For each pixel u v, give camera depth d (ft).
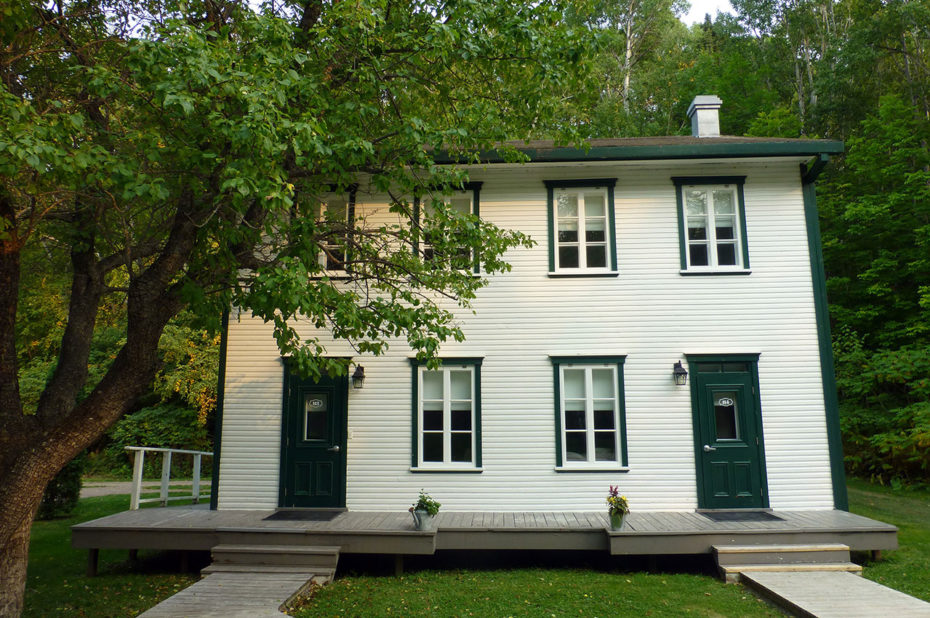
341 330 24.59
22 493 18.56
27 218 20.90
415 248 28.58
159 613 22.88
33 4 22.11
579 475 36.17
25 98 23.63
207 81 17.88
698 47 106.63
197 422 76.23
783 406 36.24
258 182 18.44
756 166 38.50
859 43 79.05
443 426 37.19
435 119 28.37
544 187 39.06
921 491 48.24
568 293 37.86
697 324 37.24
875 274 59.57
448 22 24.80
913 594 25.71
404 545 29.81
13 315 19.79
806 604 23.45
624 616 23.93
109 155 18.33
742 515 33.96
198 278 22.86
